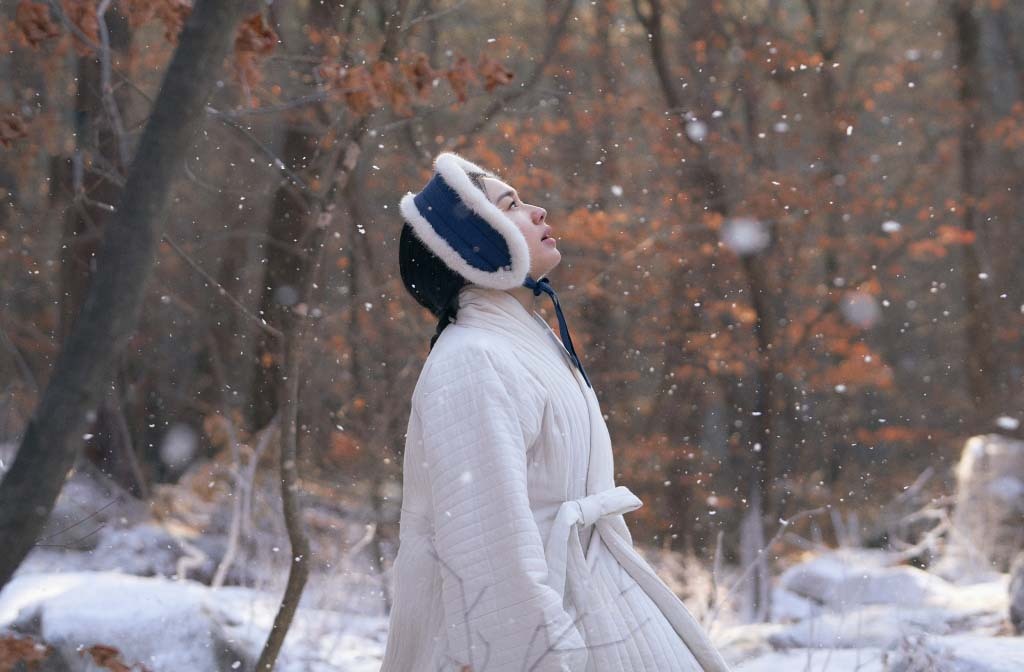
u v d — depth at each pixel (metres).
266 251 9.32
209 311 11.33
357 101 3.21
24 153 8.36
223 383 9.83
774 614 6.25
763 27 14.55
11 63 8.18
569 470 2.22
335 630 4.86
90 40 3.02
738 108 15.99
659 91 14.75
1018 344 17.81
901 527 9.16
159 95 1.61
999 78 20.53
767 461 12.44
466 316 2.32
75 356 1.56
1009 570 8.24
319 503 8.35
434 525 2.14
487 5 14.04
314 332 9.05
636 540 13.34
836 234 15.07
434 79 3.30
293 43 10.07
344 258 11.14
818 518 14.02
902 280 20.36
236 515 5.59
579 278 12.70
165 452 10.09
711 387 15.25
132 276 1.57
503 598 1.98
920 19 19.58
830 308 13.76
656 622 2.19
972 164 17.55
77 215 7.96
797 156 14.89
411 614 2.22
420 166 10.52
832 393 17.05
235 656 4.17
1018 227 18.31
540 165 12.75
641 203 13.84
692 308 13.98
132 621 4.02
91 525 6.96
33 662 3.02
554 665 1.95
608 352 14.05
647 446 13.56
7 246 9.16
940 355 20.27
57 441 1.54
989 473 8.60
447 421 2.09
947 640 4.16
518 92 10.70
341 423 10.16
